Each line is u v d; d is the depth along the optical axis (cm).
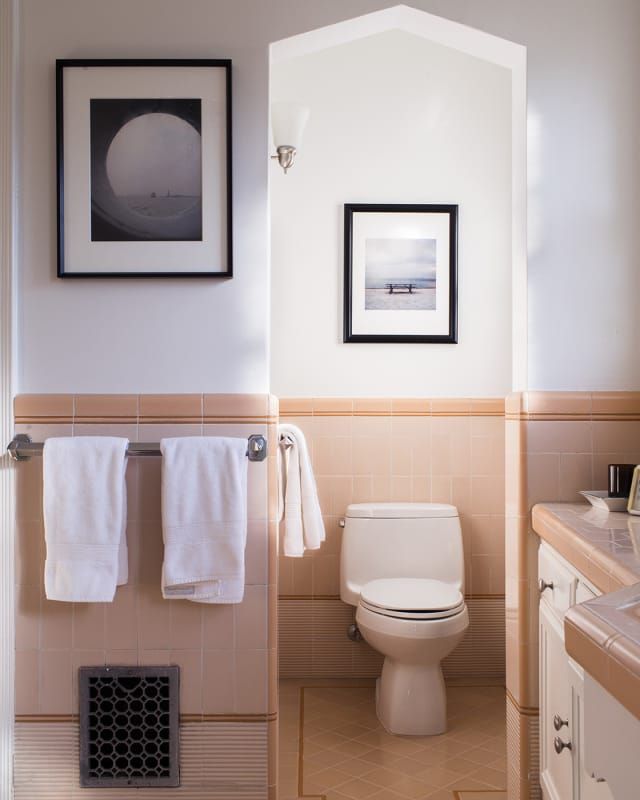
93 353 190
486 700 290
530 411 193
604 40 196
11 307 187
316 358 315
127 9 189
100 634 186
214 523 177
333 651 314
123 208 188
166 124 187
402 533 296
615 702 75
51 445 177
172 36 189
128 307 190
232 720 185
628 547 134
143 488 187
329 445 312
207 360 190
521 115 200
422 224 314
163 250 188
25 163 189
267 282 191
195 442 178
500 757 243
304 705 286
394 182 316
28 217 190
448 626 247
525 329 196
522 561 193
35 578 187
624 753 72
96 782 185
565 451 193
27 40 189
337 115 317
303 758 243
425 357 316
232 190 188
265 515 186
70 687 186
